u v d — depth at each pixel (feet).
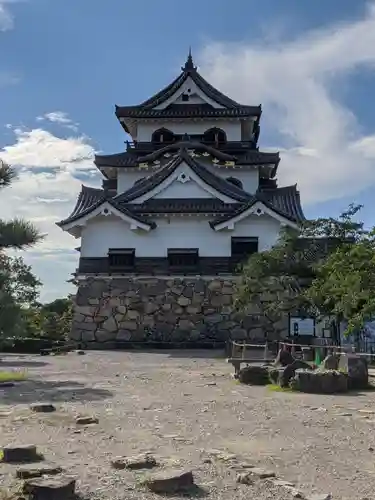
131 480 25.43
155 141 143.43
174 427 37.47
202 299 112.37
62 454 29.99
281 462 29.09
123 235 116.57
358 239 93.45
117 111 141.08
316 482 25.96
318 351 67.21
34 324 138.21
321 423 38.96
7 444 31.86
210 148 132.16
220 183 123.44
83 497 23.17
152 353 100.01
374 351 79.15
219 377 65.26
